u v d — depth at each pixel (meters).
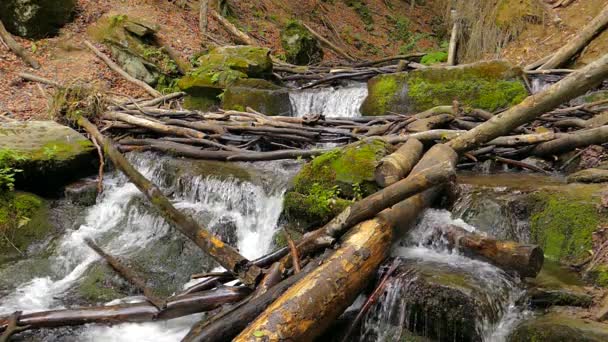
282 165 7.30
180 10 13.75
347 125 7.98
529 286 4.25
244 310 3.88
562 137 6.41
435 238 4.96
